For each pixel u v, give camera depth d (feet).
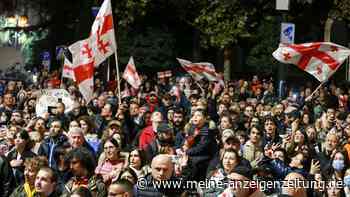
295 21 143.33
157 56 146.00
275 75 138.51
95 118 63.36
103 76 135.74
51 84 106.52
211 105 73.56
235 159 40.22
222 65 155.74
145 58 145.28
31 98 75.31
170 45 146.92
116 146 42.78
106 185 39.24
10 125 59.72
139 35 145.48
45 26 168.45
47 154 48.65
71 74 92.02
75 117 63.41
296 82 148.36
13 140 52.08
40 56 166.61
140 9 137.80
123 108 62.80
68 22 163.22
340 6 131.34
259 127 50.42
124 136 52.95
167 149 46.78
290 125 64.80
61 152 46.85
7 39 180.34
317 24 143.13
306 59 72.54
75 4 159.63
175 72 152.56
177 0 141.69
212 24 131.95
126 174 37.83
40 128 52.75
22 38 175.63
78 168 38.14
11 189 43.29
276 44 136.05
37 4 169.58
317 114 78.48
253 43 143.43
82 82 67.15
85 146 46.60
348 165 46.32
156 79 132.26
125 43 144.25
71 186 38.09
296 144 51.52
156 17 146.61
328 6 136.67
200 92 98.48
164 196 36.73
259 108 74.74
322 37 148.25
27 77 154.40
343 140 56.80
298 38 146.41
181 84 106.32
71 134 46.01
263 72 138.82
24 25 172.86
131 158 41.29
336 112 72.28
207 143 48.93
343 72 146.10
